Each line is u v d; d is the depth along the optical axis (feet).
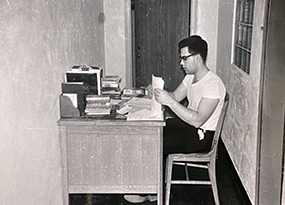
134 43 13.37
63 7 7.24
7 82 4.60
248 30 8.71
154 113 6.54
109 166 6.60
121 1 12.71
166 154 9.26
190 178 8.96
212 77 7.59
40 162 5.85
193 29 12.82
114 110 6.93
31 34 5.39
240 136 9.03
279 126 6.59
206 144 7.52
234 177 9.14
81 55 8.95
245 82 8.63
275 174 6.79
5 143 4.58
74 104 6.45
